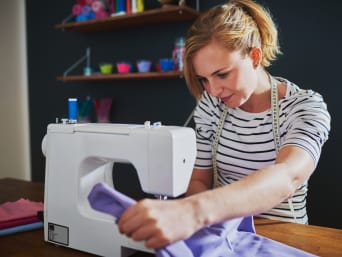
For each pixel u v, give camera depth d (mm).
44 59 3229
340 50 1982
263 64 1090
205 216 577
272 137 1120
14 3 3209
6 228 966
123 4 2467
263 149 1142
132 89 2777
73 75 3057
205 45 861
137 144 829
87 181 888
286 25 2131
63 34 3090
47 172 914
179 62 2301
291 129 959
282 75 2158
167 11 2230
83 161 873
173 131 812
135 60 2727
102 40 2879
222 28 850
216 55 856
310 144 843
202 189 1206
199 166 1272
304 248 840
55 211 895
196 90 1061
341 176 2014
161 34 2586
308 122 917
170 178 809
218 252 751
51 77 3203
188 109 2539
